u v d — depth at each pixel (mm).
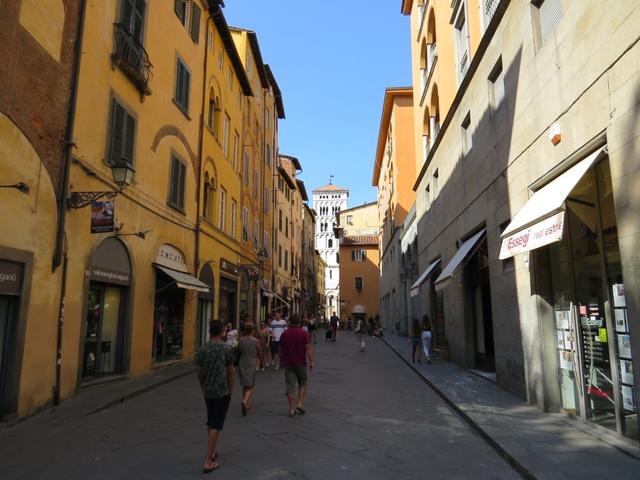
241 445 6715
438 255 19578
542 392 8656
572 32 7336
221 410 5785
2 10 7801
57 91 9516
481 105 12430
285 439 7066
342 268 64812
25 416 8383
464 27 15836
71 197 9914
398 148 37781
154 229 14672
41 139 8969
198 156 18984
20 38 8312
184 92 17422
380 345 30719
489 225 11828
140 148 13703
